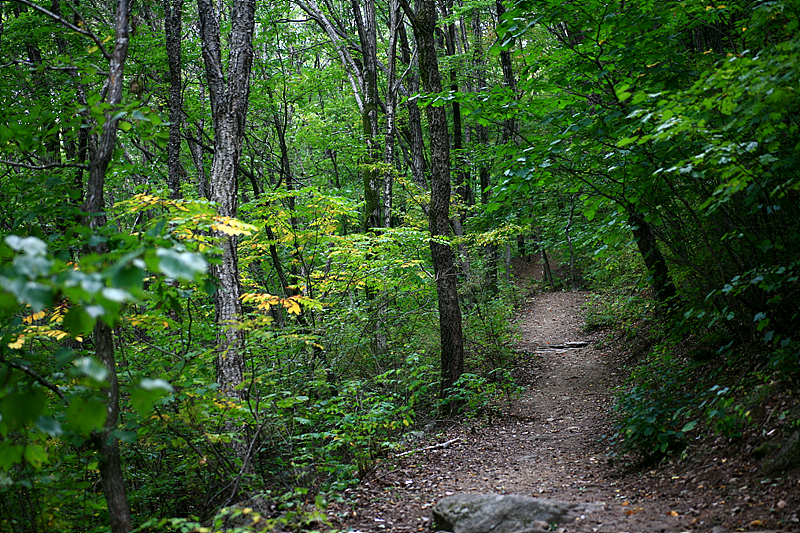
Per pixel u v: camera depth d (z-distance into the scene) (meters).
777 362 4.82
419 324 11.63
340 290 9.77
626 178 6.17
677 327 7.28
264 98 14.69
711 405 5.38
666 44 5.82
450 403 9.36
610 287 16.33
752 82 3.77
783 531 3.23
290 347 7.91
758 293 5.69
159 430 4.97
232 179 7.07
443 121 9.72
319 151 21.36
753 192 4.69
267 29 14.64
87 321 1.97
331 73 16.14
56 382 4.12
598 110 6.14
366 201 14.07
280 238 8.74
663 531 3.68
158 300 4.00
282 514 5.14
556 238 19.81
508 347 12.94
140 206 5.04
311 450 7.07
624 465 5.50
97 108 4.03
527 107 6.56
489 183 20.59
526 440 7.36
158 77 12.02
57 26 7.99
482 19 22.30
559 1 5.77
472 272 14.05
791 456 3.94
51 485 4.57
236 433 5.83
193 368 5.08
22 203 5.75
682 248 6.48
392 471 6.36
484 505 4.27
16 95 6.96
